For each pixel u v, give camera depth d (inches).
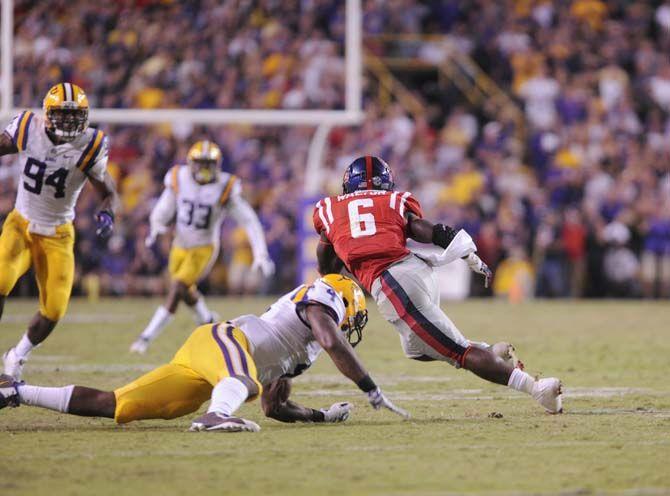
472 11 3417.8
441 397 1067.9
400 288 892.0
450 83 3358.8
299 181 2765.7
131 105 2005.4
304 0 2101.4
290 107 2098.9
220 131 2773.1
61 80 1962.4
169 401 820.0
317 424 886.4
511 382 918.4
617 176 2977.4
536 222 2810.0
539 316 2192.4
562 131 3080.7
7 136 987.9
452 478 668.1
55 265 1029.8
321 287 849.5
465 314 2241.6
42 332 1050.7
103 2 1977.1
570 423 888.9
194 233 1545.3
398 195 928.3
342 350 828.0
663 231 2805.1
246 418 919.7
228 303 2452.0
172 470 687.7
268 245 2664.9
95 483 651.5
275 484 650.8
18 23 1936.5
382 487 643.5
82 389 819.4
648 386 1159.6
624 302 2682.1
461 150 3021.7
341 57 2118.6
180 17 2021.4
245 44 2071.9
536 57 3307.1
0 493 626.2
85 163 998.4
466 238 895.7
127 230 2640.3
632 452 753.6
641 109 3262.8
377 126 2994.6
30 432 831.7
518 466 704.4
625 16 3467.0
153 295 2655.0
